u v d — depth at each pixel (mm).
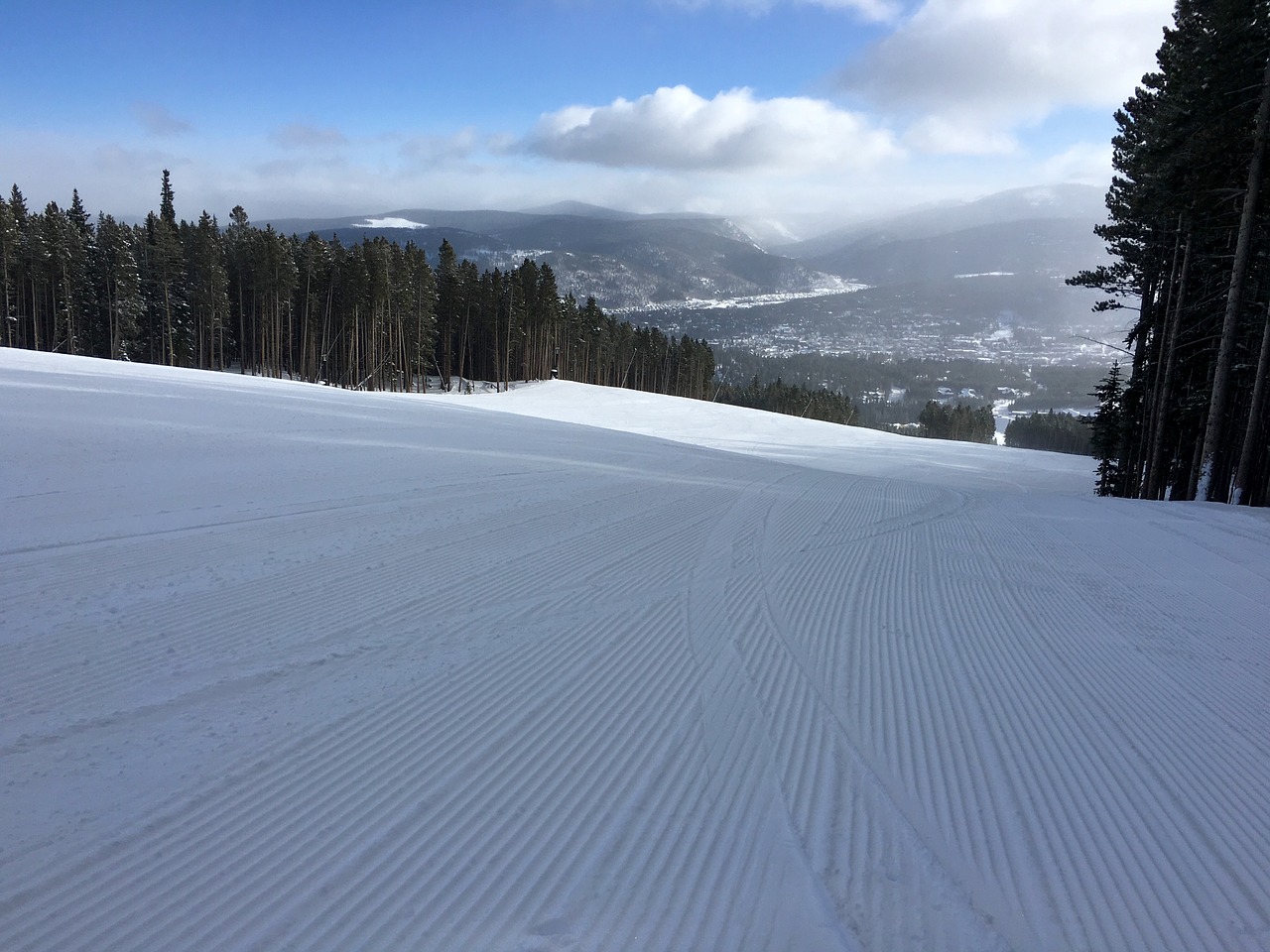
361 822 3332
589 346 88188
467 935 2691
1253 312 21922
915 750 4316
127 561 6633
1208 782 4137
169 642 5098
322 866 3037
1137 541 11258
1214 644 6570
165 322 57875
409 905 2832
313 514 8914
